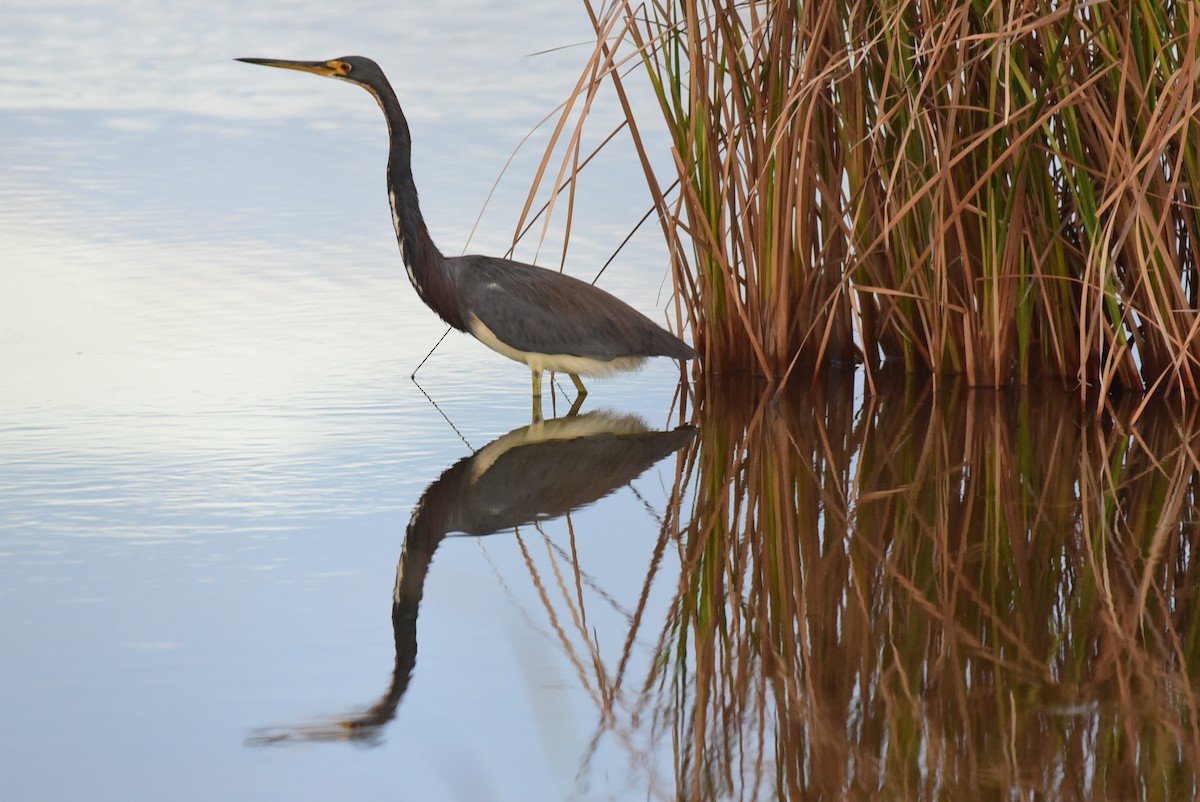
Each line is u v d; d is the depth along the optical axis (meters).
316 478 10.29
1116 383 12.62
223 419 11.64
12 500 9.66
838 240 13.26
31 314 14.41
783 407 12.29
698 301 13.34
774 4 12.02
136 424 11.45
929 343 12.77
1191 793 6.02
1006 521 9.35
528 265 12.75
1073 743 6.46
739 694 7.03
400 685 7.05
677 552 8.95
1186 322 11.97
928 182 10.77
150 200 18.52
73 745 6.43
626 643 7.61
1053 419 11.68
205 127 22.17
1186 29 11.02
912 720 6.72
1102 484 10.05
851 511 9.66
